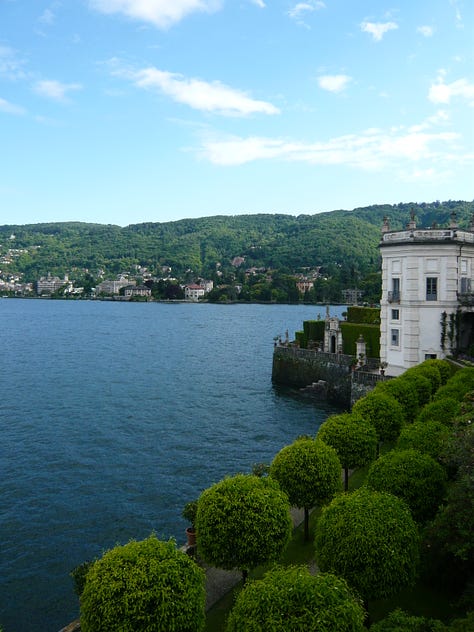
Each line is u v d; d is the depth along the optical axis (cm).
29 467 4822
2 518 3844
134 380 8969
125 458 5094
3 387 8231
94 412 6800
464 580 2047
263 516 2077
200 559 2514
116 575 1588
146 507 4041
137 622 1541
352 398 6656
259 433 5956
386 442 4141
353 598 1483
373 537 1825
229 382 8850
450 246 6084
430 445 2761
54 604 2895
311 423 6350
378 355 7162
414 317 6266
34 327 18925
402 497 2331
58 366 10338
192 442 5612
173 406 7181
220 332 17488
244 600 1461
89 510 3981
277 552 2102
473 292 6281
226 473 4734
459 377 4250
